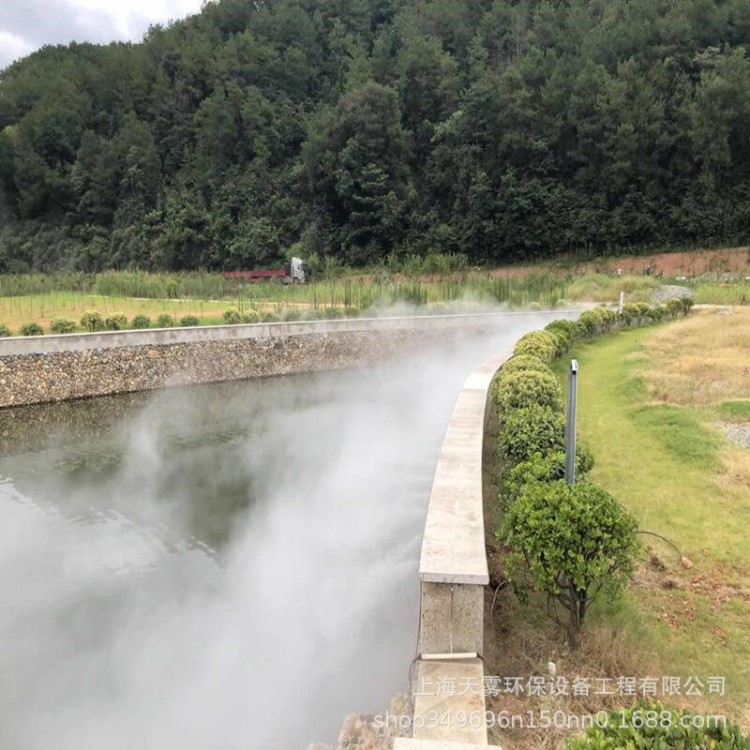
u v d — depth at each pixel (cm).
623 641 356
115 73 6325
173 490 928
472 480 457
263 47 6244
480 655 318
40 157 5700
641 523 512
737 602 404
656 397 885
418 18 6153
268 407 1450
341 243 4719
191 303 2466
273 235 4850
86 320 1728
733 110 3944
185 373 1653
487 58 5584
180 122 5884
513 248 4428
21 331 1641
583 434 758
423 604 323
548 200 4328
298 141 5694
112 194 5569
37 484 970
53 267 5325
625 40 4641
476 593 316
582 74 4388
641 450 689
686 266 3819
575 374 370
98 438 1220
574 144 4478
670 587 424
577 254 4322
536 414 546
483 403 731
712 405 816
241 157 5500
